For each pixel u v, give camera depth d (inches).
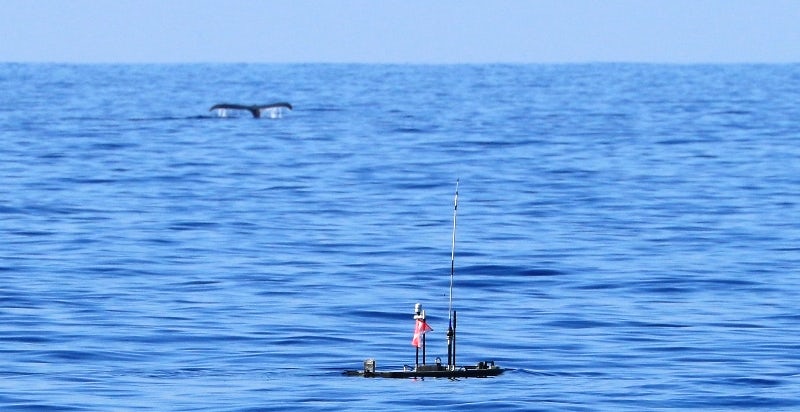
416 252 7490.2
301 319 5580.7
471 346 5064.0
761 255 7431.1
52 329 5324.8
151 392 4296.3
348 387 4345.5
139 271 6825.8
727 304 5984.3
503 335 5280.5
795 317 5669.3
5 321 5482.3
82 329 5329.7
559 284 6525.6
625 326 5462.6
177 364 4734.3
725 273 6820.9
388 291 6299.2
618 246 7751.0
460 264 7066.9
